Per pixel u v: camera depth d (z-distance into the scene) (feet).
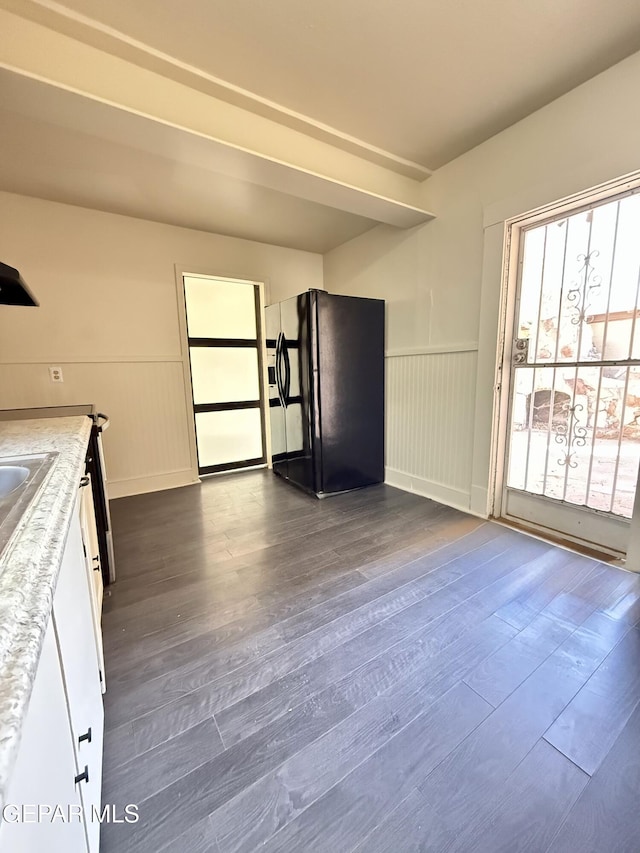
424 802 3.03
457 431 8.94
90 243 9.68
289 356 10.65
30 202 8.90
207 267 11.37
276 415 11.87
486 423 8.20
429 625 5.04
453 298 8.64
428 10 4.56
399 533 7.81
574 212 6.71
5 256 8.79
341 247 12.42
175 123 5.53
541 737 3.54
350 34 4.86
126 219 10.07
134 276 10.32
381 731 3.63
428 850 2.73
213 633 4.97
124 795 3.09
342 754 3.42
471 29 4.84
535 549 7.00
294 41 4.94
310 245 12.50
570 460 7.22
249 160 6.47
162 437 11.21
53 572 1.72
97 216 9.70
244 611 5.41
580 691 4.02
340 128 6.86
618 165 5.67
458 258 8.41
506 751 3.42
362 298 10.12
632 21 4.79
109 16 4.49
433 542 7.37
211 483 11.80
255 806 3.02
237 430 13.47
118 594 5.85
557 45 5.16
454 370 8.84
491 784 3.15
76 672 2.41
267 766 3.33
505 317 7.74
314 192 7.66
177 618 5.28
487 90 6.02
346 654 4.58
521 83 5.89
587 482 7.02
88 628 3.14
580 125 6.03
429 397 9.59
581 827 2.85
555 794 3.07
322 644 4.75
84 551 3.51
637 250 6.02
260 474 12.79
